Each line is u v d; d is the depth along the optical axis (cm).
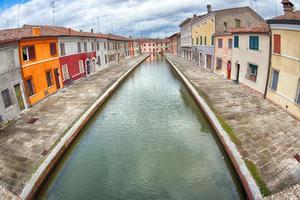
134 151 1268
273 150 1002
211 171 1050
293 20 1278
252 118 1380
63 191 964
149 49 12656
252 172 866
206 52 3678
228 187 938
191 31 4956
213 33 3206
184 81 2803
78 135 1412
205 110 1609
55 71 2381
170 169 1087
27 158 1066
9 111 1519
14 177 935
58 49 2456
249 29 2027
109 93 2355
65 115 1619
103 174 1072
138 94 2522
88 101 1981
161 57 8675
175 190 942
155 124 1627
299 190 623
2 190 743
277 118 1345
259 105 1612
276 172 856
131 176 1049
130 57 7412
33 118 1566
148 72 4266
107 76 3403
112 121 1711
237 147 1061
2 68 1498
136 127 1587
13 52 1631
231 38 2516
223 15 3114
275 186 786
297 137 1089
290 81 1380
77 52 3052
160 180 1012
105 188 974
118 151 1273
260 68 1853
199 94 2052
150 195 921
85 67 3384
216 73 3162
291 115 1364
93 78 3247
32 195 866
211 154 1191
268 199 620
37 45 1998
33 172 960
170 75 3788
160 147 1297
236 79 2450
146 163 1146
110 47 4919
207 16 3459
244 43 2161
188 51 5516
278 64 1527
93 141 1398
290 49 1366
